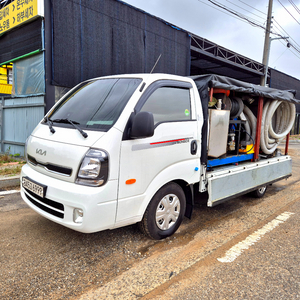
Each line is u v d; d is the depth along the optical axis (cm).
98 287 242
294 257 305
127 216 281
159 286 246
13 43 827
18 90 853
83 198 248
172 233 343
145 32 1008
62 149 272
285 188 631
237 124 475
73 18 776
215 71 2152
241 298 233
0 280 246
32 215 397
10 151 874
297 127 2820
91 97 336
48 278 251
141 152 284
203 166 371
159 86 318
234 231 373
